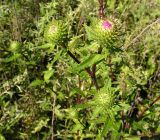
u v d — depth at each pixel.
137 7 0.32
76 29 0.29
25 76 0.26
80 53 0.20
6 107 0.26
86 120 0.24
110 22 0.18
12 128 0.26
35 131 0.25
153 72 0.29
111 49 0.18
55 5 0.29
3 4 0.31
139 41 0.28
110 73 0.24
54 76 0.26
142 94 0.28
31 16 0.31
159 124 0.24
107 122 0.18
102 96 0.18
